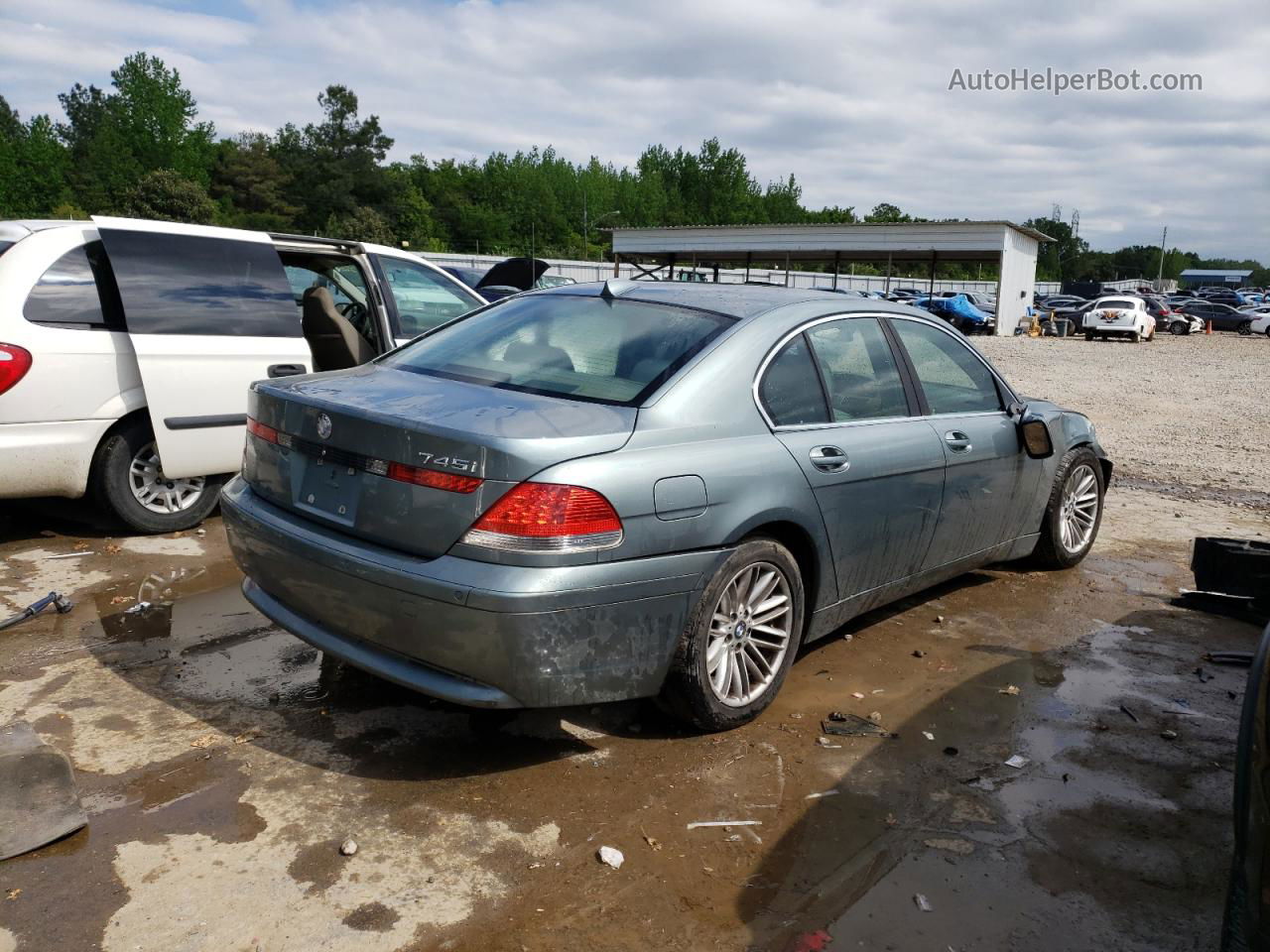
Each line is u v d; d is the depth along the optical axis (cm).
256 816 290
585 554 292
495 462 285
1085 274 16512
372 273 639
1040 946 249
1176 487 850
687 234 4975
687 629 327
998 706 389
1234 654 447
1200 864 288
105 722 342
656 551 310
